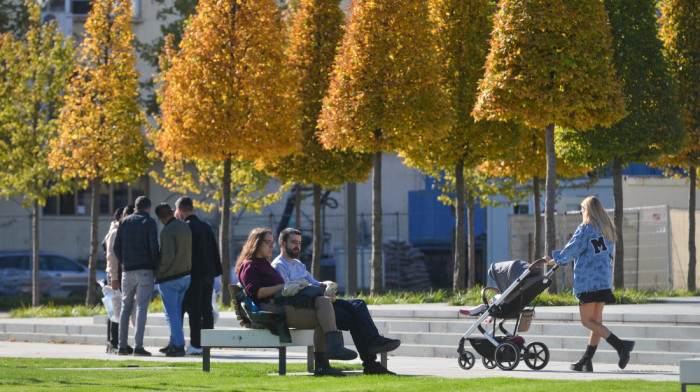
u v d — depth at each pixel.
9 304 71.56
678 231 60.38
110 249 34.16
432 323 36.09
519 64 42.09
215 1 49.66
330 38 56.59
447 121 49.47
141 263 32.16
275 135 49.66
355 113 48.94
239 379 22.23
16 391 19.52
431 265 92.31
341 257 86.31
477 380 20.98
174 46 71.50
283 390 19.47
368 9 49.22
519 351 25.92
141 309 32.38
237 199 65.88
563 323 34.03
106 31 56.44
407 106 48.41
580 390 18.78
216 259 33.00
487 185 68.38
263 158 52.41
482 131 53.06
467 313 27.06
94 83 55.91
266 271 24.30
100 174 56.97
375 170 52.44
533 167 57.94
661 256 59.06
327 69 56.41
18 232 96.31
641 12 50.09
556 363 30.55
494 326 26.95
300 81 56.50
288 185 64.62
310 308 23.55
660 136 50.22
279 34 49.97
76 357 32.44
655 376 23.66
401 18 48.94
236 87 49.09
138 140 56.62
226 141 49.09
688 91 53.34
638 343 31.72
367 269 85.62
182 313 32.78
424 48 49.28
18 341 45.22
